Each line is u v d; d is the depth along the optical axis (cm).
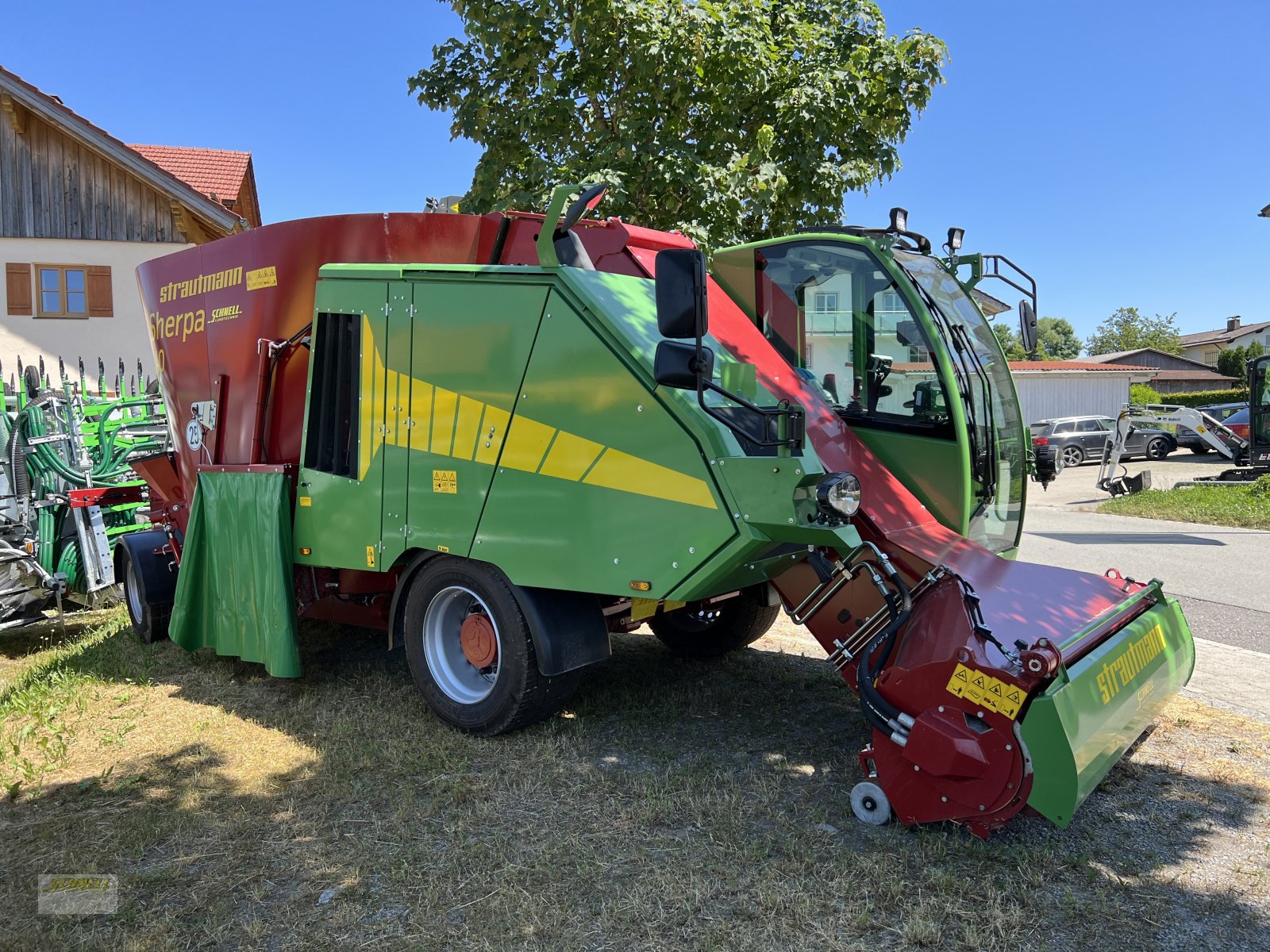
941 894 295
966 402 438
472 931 280
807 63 820
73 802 377
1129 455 2711
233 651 530
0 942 277
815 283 461
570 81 805
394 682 528
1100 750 323
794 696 504
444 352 441
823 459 402
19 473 687
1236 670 566
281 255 523
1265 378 1853
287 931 282
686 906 291
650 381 376
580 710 479
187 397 594
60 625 710
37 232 1653
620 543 387
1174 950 268
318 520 497
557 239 439
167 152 2053
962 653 315
